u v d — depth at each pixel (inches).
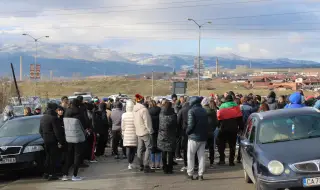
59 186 422.6
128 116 517.7
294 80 4626.0
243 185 394.3
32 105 1218.6
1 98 1477.6
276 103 603.2
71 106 451.8
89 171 518.0
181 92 1657.2
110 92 4618.6
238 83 4936.0
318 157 297.7
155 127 505.0
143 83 5196.9
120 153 692.7
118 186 415.2
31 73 2105.1
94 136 591.8
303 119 362.3
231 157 519.8
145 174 485.1
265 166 307.3
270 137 350.0
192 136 426.9
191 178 435.8
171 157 478.6
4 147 462.3
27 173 509.4
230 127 510.6
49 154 456.1
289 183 293.0
